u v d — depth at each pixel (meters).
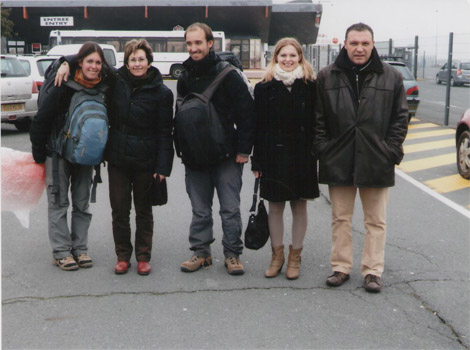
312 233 6.09
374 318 4.05
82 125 4.61
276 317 4.05
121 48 35.91
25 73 12.98
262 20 48.22
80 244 5.09
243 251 5.49
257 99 4.65
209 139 4.59
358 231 6.18
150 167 4.81
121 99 4.70
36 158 4.91
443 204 7.40
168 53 36.03
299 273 4.92
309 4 48.91
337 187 4.64
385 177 4.46
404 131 4.47
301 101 4.55
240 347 3.62
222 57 4.85
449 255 5.42
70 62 4.66
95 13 47.97
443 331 3.87
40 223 6.36
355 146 4.46
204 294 4.45
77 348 3.60
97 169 4.88
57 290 4.51
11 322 3.95
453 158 10.73
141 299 4.35
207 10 47.00
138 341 3.69
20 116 12.78
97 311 4.13
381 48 25.36
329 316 4.07
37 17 48.41
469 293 4.50
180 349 3.59
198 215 4.91
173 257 5.31
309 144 4.64
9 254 5.34
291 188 4.61
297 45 4.57
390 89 4.42
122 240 4.91
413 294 4.48
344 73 4.47
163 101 4.76
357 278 4.81
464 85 31.39
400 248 5.62
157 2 46.84
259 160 4.70
